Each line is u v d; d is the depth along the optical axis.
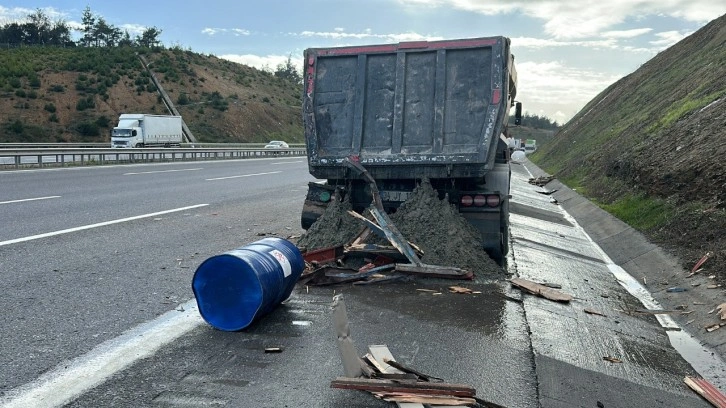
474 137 7.43
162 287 6.29
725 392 4.65
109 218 10.70
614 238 11.88
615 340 5.52
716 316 6.33
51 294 5.81
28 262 7.05
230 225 10.75
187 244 8.73
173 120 48.81
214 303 4.97
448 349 4.68
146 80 71.75
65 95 61.47
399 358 4.42
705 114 13.87
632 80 40.97
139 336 4.75
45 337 4.62
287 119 86.81
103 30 101.06
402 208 7.56
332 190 8.02
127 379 3.89
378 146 7.72
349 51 7.90
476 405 3.64
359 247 7.17
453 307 5.88
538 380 4.18
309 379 3.96
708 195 9.83
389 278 6.72
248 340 4.72
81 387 3.74
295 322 5.23
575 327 5.70
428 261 7.00
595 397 4.06
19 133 51.69
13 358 4.17
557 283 7.71
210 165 30.39
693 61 26.28
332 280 6.60
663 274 8.50
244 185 19.03
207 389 3.76
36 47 79.94
